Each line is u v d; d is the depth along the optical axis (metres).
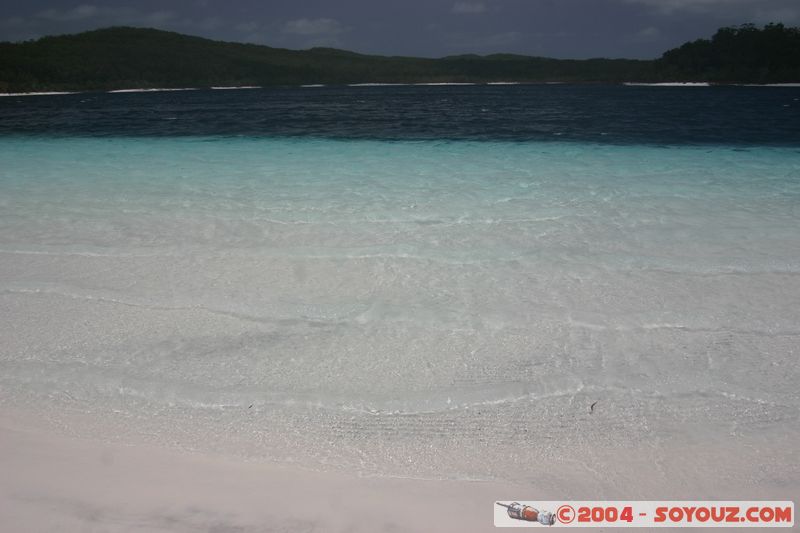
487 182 7.96
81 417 2.91
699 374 3.27
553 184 7.78
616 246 5.26
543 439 2.74
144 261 5.06
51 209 6.77
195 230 5.92
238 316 4.02
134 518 2.11
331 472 2.48
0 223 6.21
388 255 5.11
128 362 3.44
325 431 2.80
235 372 3.33
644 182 7.87
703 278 4.54
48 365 3.41
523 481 2.44
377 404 3.03
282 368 3.37
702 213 6.26
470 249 5.23
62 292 4.42
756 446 2.67
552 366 3.37
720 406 2.98
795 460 2.57
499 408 2.99
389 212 6.45
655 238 5.46
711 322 3.85
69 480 2.35
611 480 2.45
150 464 2.50
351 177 8.48
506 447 2.69
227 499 2.25
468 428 2.83
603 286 4.42
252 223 6.13
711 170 8.80
